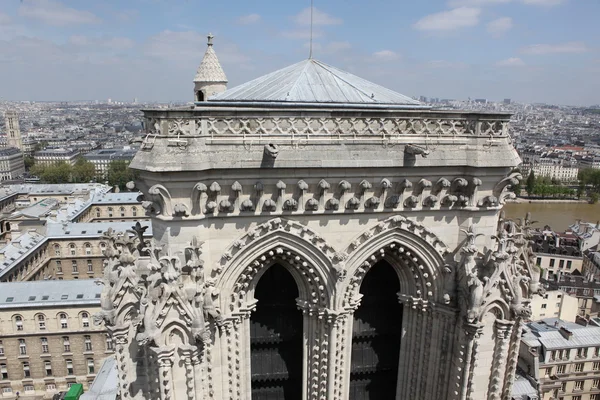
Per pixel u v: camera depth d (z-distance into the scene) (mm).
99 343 92375
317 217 23234
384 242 24500
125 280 25672
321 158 22094
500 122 24469
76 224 143500
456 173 24484
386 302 28594
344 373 26094
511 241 25281
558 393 82312
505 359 25609
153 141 20547
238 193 21734
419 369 27312
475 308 23656
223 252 22438
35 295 91125
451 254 25562
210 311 21562
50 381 92062
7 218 184875
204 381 23125
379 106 26969
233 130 21375
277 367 27734
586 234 178625
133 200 192875
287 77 29547
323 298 24547
